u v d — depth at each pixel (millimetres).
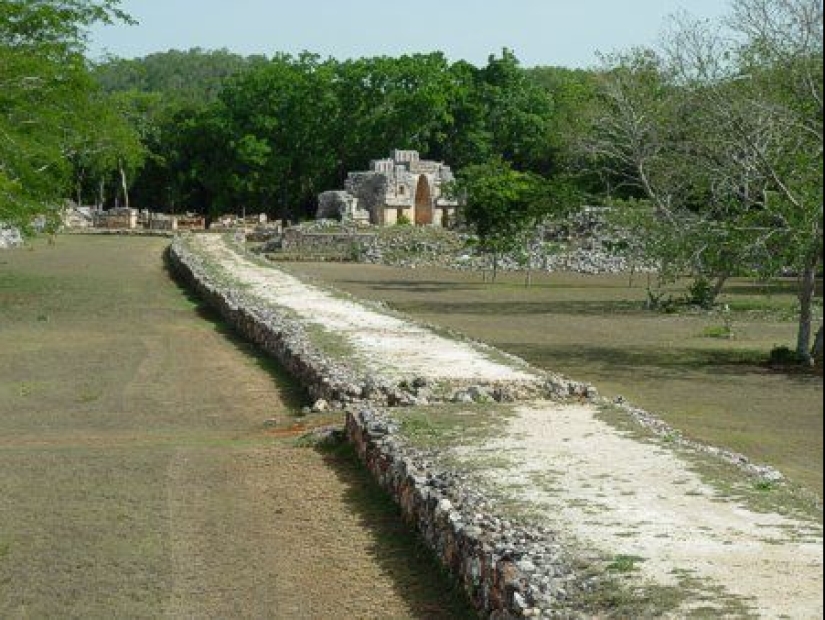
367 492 13672
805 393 21766
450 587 10320
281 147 87375
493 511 10875
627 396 21297
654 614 8156
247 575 11000
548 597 8570
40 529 12445
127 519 12805
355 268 58219
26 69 34125
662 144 34906
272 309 29922
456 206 75062
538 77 114562
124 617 9977
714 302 39531
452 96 90188
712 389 22188
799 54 25781
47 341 28141
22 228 35125
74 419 19047
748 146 26078
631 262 52219
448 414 15977
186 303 36344
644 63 38969
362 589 10516
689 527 10336
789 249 24984
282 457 15602
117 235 73500
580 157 54312
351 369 20016
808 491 12703
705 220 27250
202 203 94062
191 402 20406
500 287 47719
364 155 88500
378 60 88250
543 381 18078
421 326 26969
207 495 13789
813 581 8781
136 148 43281
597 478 12227
